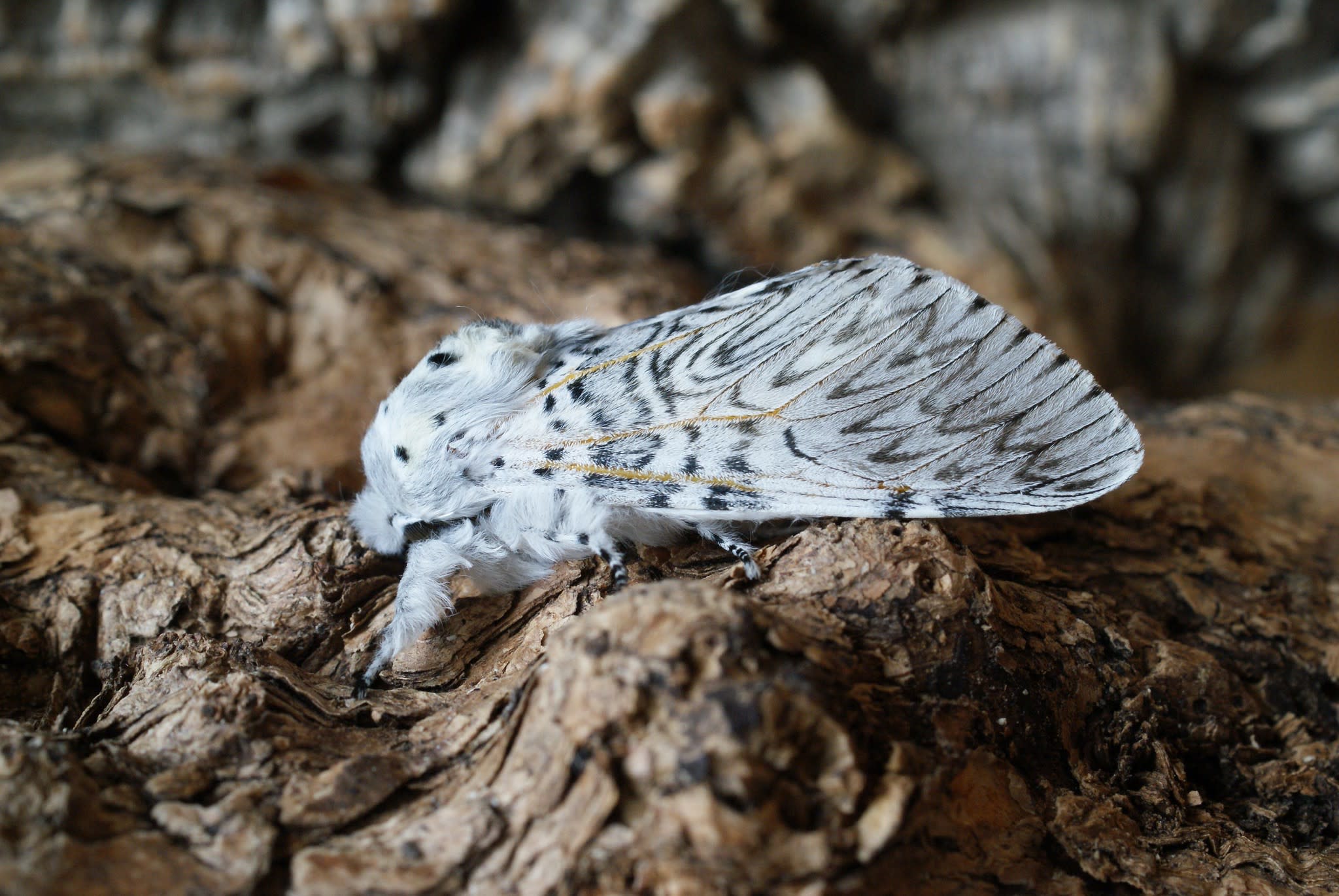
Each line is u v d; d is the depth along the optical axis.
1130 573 0.18
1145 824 0.17
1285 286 0.31
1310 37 0.26
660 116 0.24
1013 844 0.16
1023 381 0.17
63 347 0.19
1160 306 0.31
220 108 0.27
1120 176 0.28
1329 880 0.17
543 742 0.16
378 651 0.17
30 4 0.25
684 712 0.16
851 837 0.16
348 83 0.26
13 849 0.16
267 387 0.20
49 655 0.18
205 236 0.20
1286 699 0.18
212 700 0.16
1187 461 0.19
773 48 0.26
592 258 0.22
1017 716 0.17
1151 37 0.26
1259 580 0.18
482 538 0.17
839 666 0.16
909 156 0.28
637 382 0.17
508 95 0.25
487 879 0.16
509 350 0.17
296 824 0.16
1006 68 0.27
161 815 0.16
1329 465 0.19
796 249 0.27
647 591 0.16
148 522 0.18
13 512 0.18
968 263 0.27
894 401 0.17
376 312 0.20
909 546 0.17
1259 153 0.30
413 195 0.28
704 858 0.16
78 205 0.20
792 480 0.17
